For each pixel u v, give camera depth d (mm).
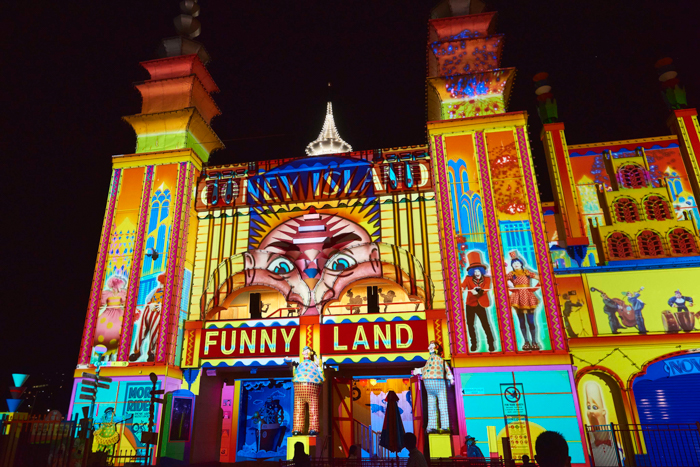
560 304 18750
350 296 19922
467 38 22062
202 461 18891
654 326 18234
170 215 20547
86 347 18984
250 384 21922
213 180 21891
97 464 14336
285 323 19094
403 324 18297
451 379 17469
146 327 18969
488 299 17812
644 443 16891
